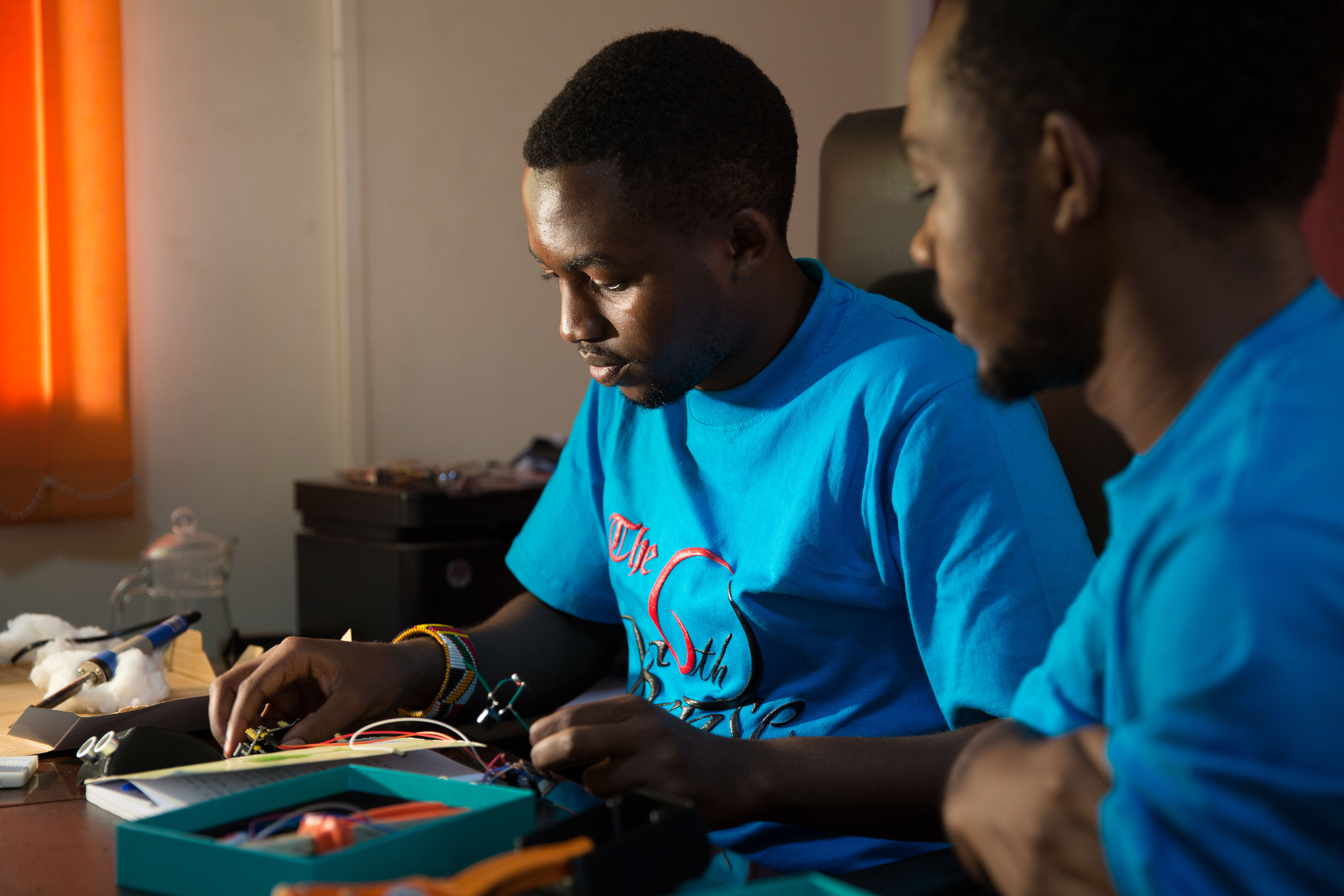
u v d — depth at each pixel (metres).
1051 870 0.43
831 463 0.86
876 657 0.88
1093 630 0.50
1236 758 0.36
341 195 2.06
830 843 0.85
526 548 1.14
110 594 1.91
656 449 1.00
